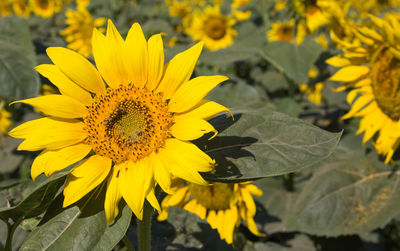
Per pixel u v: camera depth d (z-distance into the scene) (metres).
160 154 0.62
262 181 1.30
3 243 0.82
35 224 0.65
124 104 0.64
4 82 0.84
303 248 1.12
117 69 0.65
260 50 1.37
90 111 0.64
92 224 0.61
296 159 0.61
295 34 1.34
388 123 0.94
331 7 1.26
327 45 1.64
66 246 0.60
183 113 0.63
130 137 0.63
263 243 1.09
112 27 0.65
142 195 0.60
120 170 0.62
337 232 0.95
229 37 2.05
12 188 0.70
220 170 0.62
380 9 1.58
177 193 0.89
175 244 0.90
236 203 0.89
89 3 2.68
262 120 0.65
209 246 0.90
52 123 0.63
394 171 0.99
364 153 1.10
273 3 2.12
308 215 0.97
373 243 1.22
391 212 0.94
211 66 2.06
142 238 0.68
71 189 0.61
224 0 2.80
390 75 0.92
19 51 0.86
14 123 1.65
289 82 1.42
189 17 2.74
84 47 1.63
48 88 1.02
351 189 0.98
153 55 0.64
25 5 2.29
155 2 3.57
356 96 0.98
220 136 0.64
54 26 2.34
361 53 0.94
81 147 0.64
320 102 1.59
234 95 1.41
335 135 0.62
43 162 0.62
